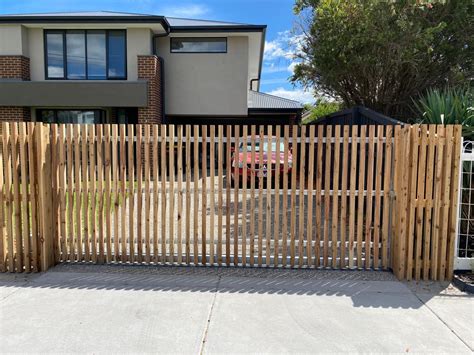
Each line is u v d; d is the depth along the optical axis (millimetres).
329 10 9000
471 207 5074
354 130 4812
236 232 5074
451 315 3791
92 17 12977
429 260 4691
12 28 13367
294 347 3225
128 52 13727
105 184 5078
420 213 4637
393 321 3668
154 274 4848
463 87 8781
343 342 3303
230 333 3439
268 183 4961
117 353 3133
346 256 5297
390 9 8203
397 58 8734
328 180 4918
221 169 5004
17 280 4684
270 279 4703
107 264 5172
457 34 8914
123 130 4973
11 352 3137
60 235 5211
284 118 18328
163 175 4996
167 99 14852
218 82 14797
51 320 3660
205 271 4961
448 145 4562
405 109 9828
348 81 10008
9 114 13461
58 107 13812
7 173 4914
